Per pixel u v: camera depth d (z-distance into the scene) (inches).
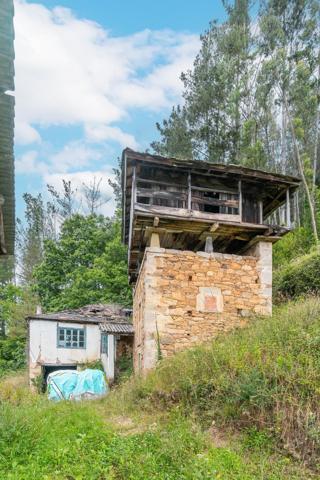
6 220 221.9
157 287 370.0
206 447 173.0
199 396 223.0
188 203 390.6
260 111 900.0
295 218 845.8
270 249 413.1
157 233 391.2
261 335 255.9
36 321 646.5
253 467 152.9
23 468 140.6
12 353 954.1
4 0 129.9
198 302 376.2
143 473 142.9
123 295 901.8
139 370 389.1
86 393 426.9
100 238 1068.5
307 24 852.6
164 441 170.7
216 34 999.0
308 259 522.0
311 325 244.8
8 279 1380.4
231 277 393.1
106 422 221.6
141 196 387.9
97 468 144.0
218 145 922.7
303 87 803.4
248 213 423.2
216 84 950.4
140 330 417.7
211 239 407.2
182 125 1023.6
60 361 639.8
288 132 1013.2
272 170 925.2
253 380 195.0
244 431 184.5
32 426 180.9
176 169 395.5
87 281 929.5
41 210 1637.6
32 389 590.9
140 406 254.4
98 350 663.1
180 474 142.3
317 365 190.5
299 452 160.4
